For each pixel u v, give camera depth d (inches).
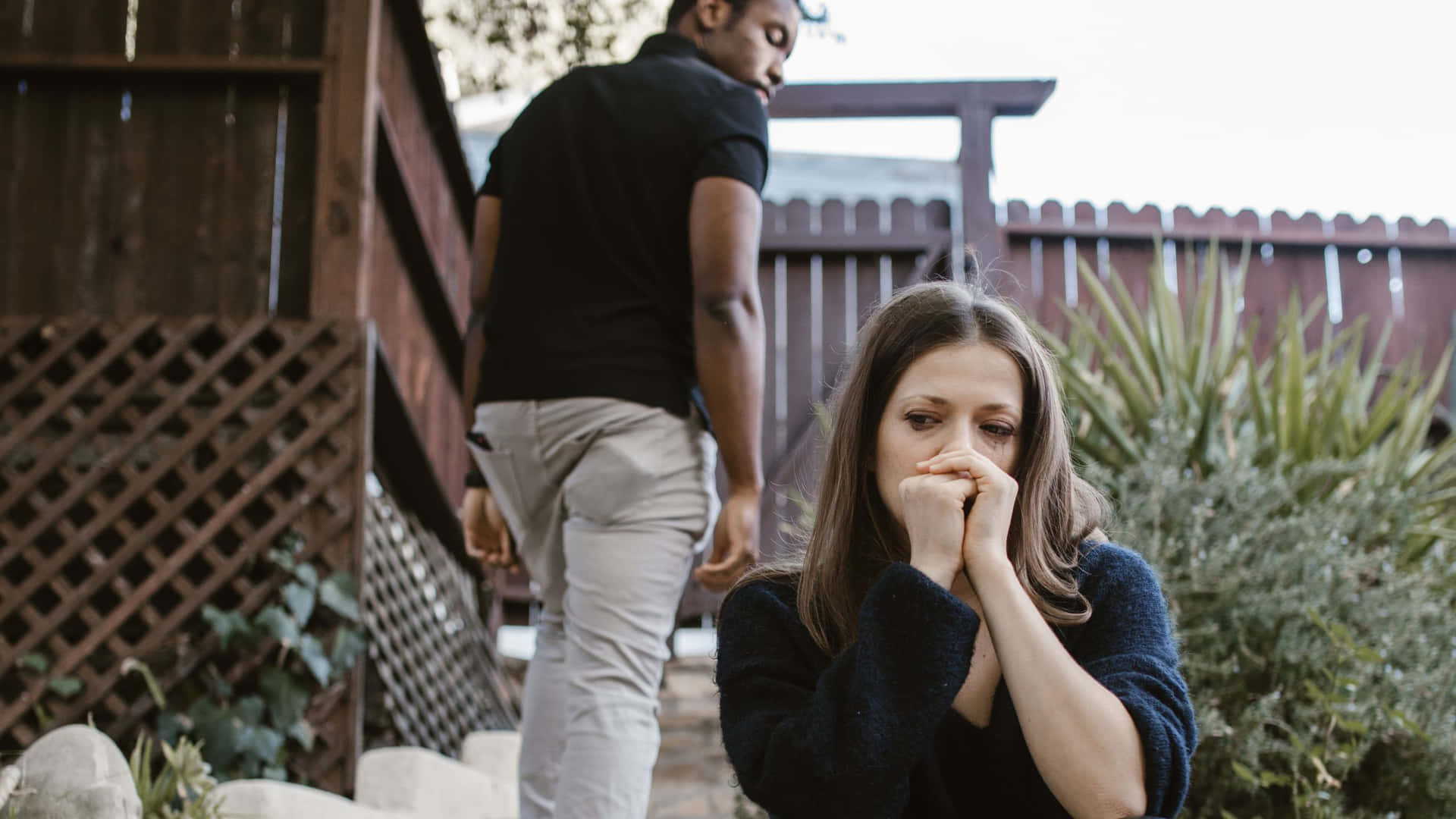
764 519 243.6
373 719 141.8
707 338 80.0
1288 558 92.6
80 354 132.0
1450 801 86.2
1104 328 241.4
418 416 180.4
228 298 135.7
